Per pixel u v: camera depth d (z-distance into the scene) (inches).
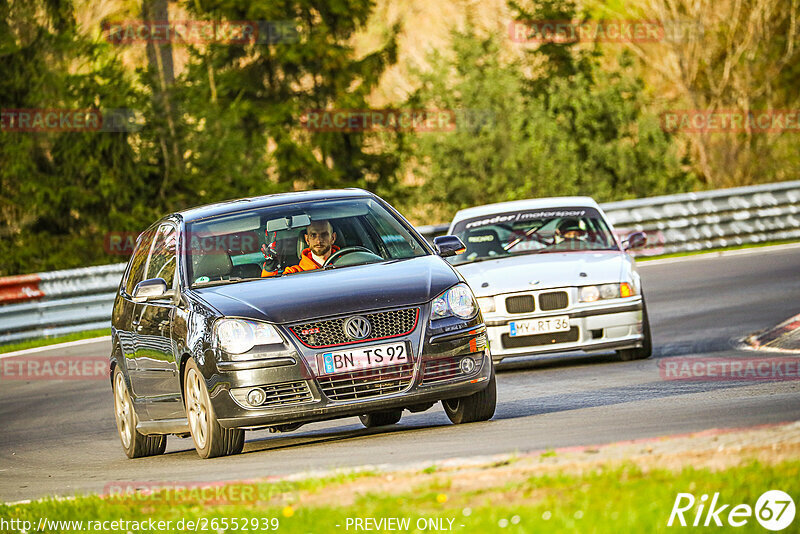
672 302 2201.0
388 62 4562.0
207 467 998.4
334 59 4461.1
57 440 1453.0
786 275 2406.5
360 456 922.1
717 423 896.3
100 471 1143.6
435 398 1010.7
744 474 637.9
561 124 4128.9
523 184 4111.7
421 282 1040.2
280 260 1111.6
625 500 612.1
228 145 4119.1
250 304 1021.8
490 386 1066.7
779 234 3233.3
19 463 1298.0
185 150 4069.9
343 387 991.0
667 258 2999.5
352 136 4471.0
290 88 4517.7
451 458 805.9
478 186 4138.8
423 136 4217.5
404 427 1152.8
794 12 4886.8
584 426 968.9
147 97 4015.8
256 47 4443.9
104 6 4136.3
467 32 4303.6
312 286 1035.9
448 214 4183.1
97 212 4015.8
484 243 1685.5
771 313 1908.2
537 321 1521.9
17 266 3941.9
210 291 1073.5
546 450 781.9
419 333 1007.6
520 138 4124.0
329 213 1149.1
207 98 4183.1
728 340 1665.8
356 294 1015.6
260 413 989.8
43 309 2541.8
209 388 1013.8
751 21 4864.7
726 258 2847.0
